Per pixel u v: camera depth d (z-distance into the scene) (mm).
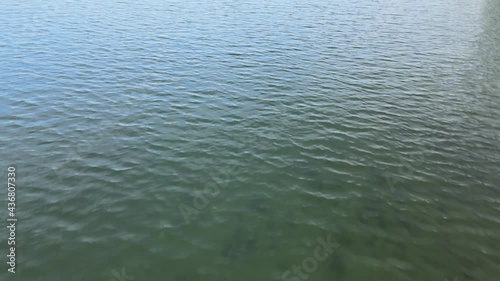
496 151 24312
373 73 38688
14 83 32438
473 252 16328
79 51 41938
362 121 28062
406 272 15297
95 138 24359
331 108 30109
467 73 39312
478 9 75875
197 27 54719
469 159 23359
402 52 46125
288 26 57312
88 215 17672
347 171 21844
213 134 25469
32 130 25000
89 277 14562
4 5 63469
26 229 16656
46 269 14789
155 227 17188
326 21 61531
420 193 20094
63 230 16719
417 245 16688
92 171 20891
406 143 25109
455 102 32000
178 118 27562
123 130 25531
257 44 47438
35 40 45000
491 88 35344
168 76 35906
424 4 80562
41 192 19016
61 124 25969
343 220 18078
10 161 21453
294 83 35219
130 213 17953
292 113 29016
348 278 14961
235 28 54969
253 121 27500
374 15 67625
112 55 41219
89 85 32969
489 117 29250
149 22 56688
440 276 15125
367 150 24125
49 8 63062
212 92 32500
